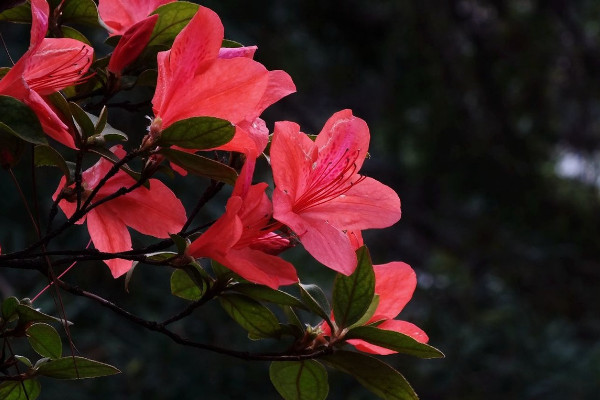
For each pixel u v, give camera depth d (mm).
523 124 13898
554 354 9930
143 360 7824
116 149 2441
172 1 2527
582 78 13680
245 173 2035
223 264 2088
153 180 2434
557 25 13469
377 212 2324
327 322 2314
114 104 2471
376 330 2232
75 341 7445
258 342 8430
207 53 2096
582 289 13281
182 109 2111
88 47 2166
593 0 13922
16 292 7594
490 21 13531
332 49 13336
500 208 13641
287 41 11586
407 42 13070
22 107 1891
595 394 9555
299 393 2457
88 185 2420
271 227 2166
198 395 7938
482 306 11727
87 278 7617
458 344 9688
